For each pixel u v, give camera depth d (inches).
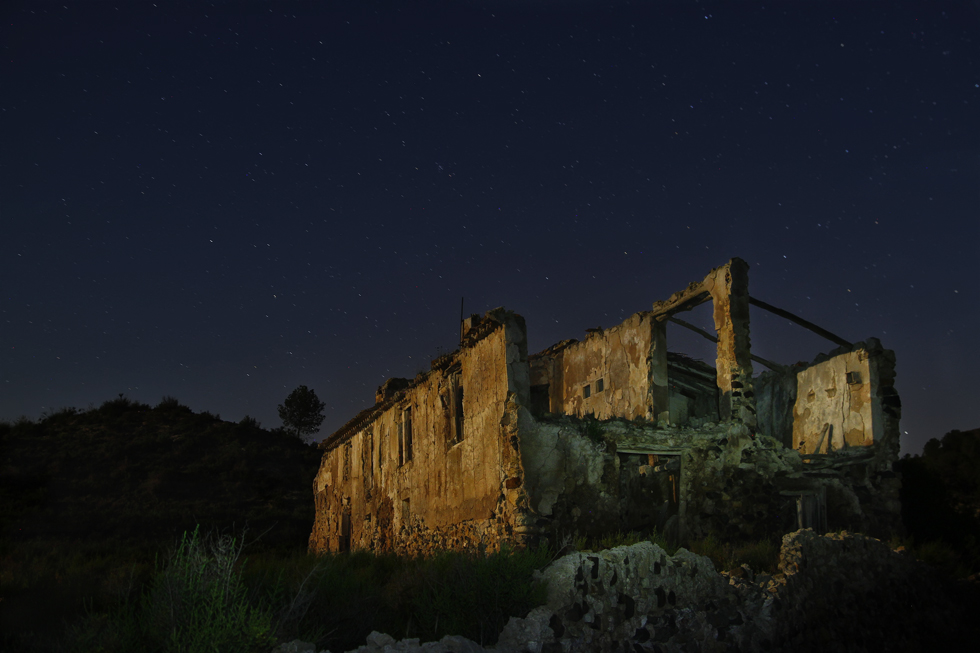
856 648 402.6
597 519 510.0
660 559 362.3
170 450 1603.1
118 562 488.7
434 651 275.6
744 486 549.6
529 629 311.4
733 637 357.4
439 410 653.9
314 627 297.6
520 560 343.6
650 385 651.5
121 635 253.8
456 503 596.7
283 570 342.3
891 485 576.4
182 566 264.5
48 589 314.7
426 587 342.3
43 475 1352.1
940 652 429.4
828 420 632.4
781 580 397.7
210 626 243.9
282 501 1427.2
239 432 1808.6
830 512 567.5
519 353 540.4
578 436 522.0
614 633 329.7
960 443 1027.9
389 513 776.3
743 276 575.8
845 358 622.5
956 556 524.4
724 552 442.6
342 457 976.9
